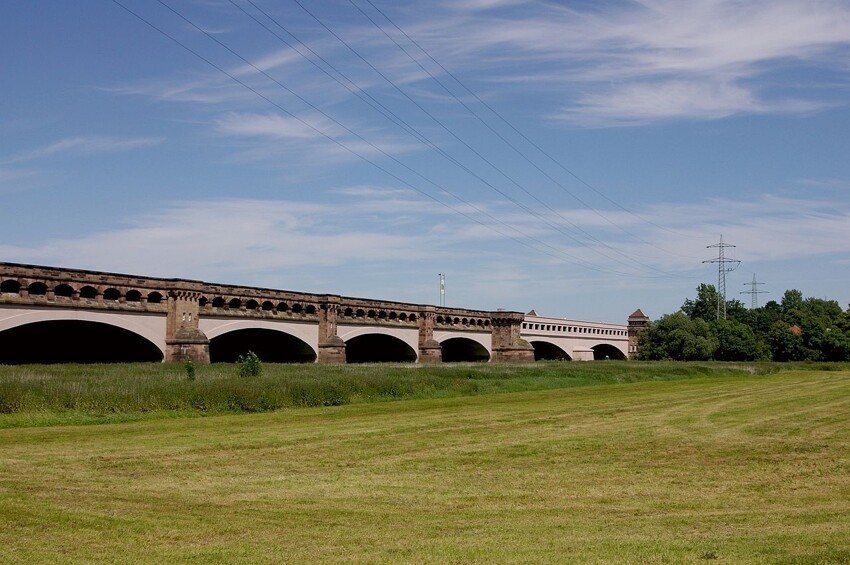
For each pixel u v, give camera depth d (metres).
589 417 49.69
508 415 51.06
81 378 57.03
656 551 17.28
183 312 98.81
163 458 30.78
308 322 119.06
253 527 19.83
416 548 17.69
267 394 55.78
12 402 44.69
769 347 198.88
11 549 17.16
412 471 28.86
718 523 20.66
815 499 24.11
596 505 23.12
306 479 26.91
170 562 16.44
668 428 43.12
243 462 30.34
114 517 20.53
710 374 122.75
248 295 109.56
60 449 32.59
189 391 51.78
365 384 66.94
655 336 187.12
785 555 16.80
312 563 16.41
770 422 46.38
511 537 18.89
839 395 71.12
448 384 76.31
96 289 90.94
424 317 145.75
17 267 82.69
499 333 166.12
